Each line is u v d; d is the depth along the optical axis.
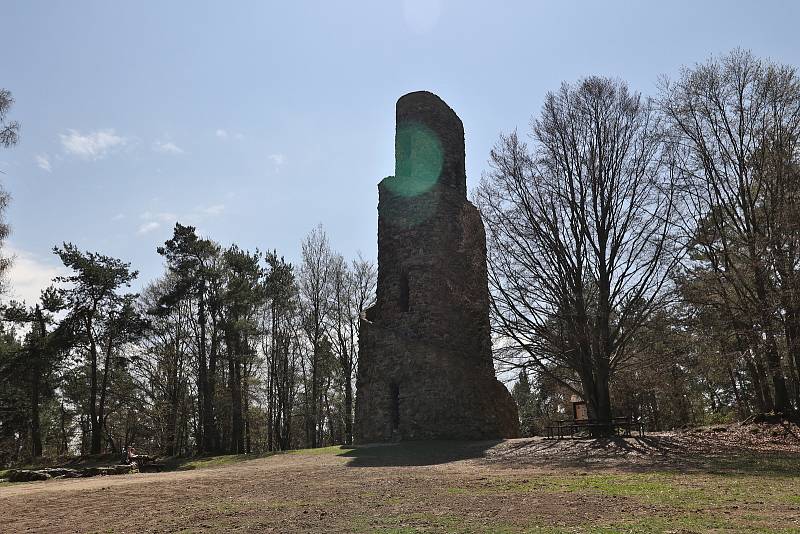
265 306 42.72
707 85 21.78
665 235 20.88
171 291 39.31
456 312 26.80
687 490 10.08
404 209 28.33
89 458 35.66
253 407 43.00
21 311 40.19
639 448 17.83
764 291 19.84
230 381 38.56
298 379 45.06
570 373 26.61
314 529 7.93
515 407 28.47
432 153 28.98
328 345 41.97
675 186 21.20
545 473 13.89
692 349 22.50
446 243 27.50
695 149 21.83
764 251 19.27
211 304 38.25
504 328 22.02
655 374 24.64
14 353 39.09
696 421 35.91
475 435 24.80
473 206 26.14
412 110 29.66
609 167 21.56
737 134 21.41
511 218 22.30
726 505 8.49
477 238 24.97
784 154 19.62
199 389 39.97
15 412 43.44
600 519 7.70
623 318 20.84
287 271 43.62
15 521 10.15
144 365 41.91
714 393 36.53
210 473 18.64
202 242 38.53
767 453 15.92
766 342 19.80
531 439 22.23
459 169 30.08
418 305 26.58
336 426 48.66
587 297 21.58
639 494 9.74
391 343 26.62
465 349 26.47
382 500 10.24
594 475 13.01
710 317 21.34
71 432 54.38
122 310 39.03
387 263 28.22
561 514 8.20
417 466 17.64
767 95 20.80
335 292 40.12
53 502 12.40
